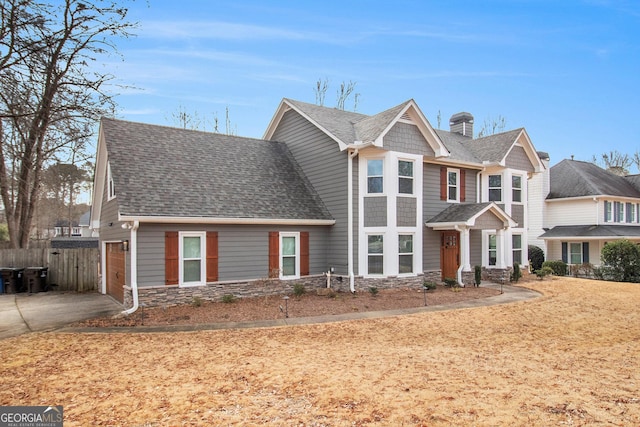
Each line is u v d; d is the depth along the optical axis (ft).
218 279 44.21
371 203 50.14
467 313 38.60
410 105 51.31
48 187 125.29
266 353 25.95
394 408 16.98
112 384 20.52
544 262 83.35
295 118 59.72
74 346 28.04
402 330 32.42
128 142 46.62
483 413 16.29
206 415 16.74
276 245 48.49
